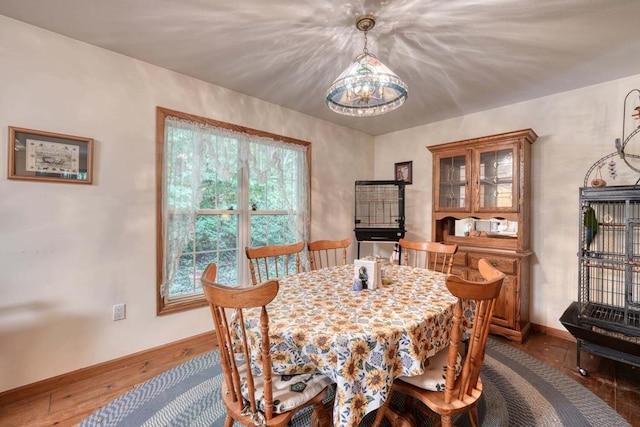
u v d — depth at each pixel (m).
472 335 1.15
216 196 2.64
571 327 2.04
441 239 3.15
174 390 1.85
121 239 2.10
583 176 2.52
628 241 2.00
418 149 3.71
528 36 1.80
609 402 1.73
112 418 1.61
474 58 2.07
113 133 2.06
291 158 3.13
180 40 1.91
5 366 1.71
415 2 1.52
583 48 1.92
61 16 1.67
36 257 1.79
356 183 3.46
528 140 2.62
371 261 1.64
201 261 2.57
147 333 2.22
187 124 2.37
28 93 1.76
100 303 2.02
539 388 1.87
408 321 1.18
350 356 1.03
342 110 1.85
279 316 1.24
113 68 2.05
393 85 1.51
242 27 1.76
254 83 2.51
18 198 1.74
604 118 2.42
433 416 1.57
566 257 2.60
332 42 1.91
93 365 1.99
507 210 2.64
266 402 1.05
